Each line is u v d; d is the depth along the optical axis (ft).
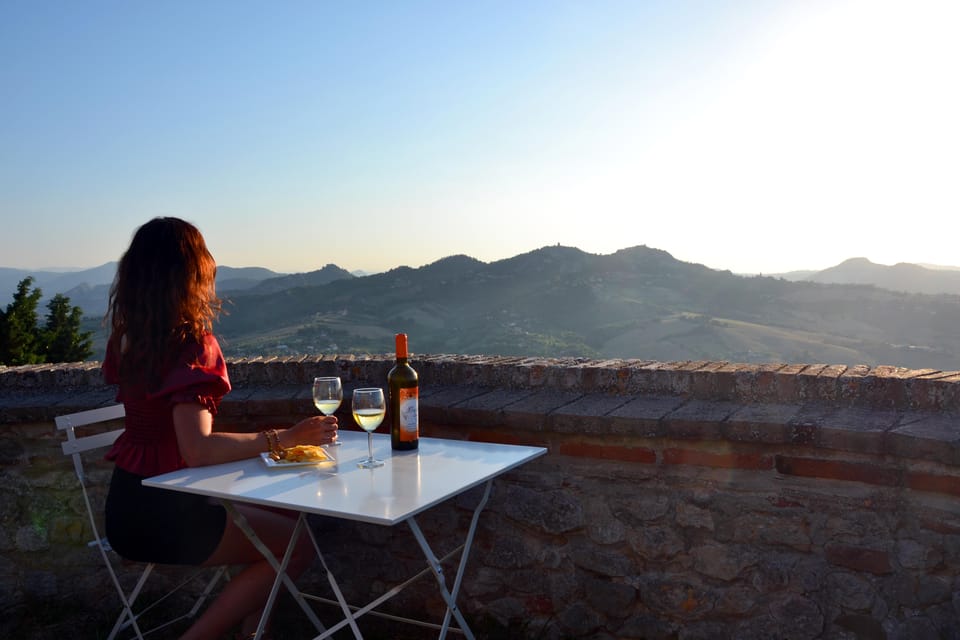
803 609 8.43
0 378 12.37
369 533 10.78
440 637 6.93
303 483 6.90
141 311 7.52
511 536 10.01
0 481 11.86
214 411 7.84
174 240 7.65
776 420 8.29
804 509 8.38
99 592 11.64
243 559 7.88
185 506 7.53
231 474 7.31
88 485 11.62
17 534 11.88
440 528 10.41
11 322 106.42
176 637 10.75
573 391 10.15
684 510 8.99
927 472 7.70
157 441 7.68
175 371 7.43
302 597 8.12
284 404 10.94
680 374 9.52
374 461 7.71
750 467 8.59
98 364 12.90
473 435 10.12
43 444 11.71
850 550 8.18
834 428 7.95
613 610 9.45
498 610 10.14
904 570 7.94
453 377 10.94
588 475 9.50
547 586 9.83
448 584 10.38
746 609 8.72
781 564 8.53
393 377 8.20
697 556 8.95
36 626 11.16
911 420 8.01
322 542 11.00
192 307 7.63
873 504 8.04
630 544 9.31
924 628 7.85
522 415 9.59
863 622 8.15
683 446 8.91
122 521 7.64
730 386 9.20
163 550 7.61
